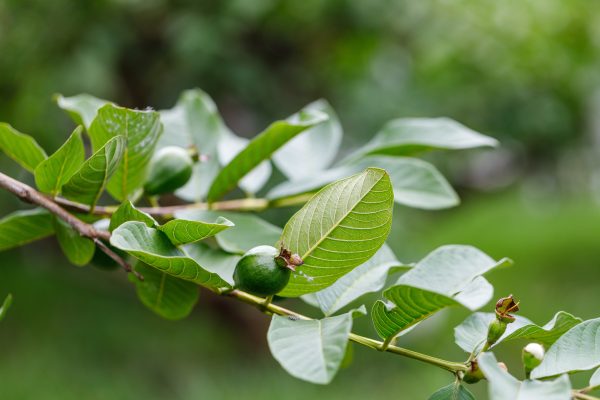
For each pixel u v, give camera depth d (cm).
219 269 128
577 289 762
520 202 1059
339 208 101
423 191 161
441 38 605
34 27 538
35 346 600
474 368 105
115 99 586
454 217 1001
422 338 620
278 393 554
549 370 103
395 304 101
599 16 623
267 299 109
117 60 557
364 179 99
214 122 178
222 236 142
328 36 612
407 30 614
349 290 120
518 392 90
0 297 674
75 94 536
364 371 582
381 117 618
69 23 535
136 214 111
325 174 167
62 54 538
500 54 618
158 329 662
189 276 105
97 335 634
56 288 712
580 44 642
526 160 819
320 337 92
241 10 535
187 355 620
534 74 639
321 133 191
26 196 125
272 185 541
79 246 138
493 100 654
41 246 759
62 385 541
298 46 612
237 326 661
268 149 153
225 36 552
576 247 870
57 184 132
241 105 611
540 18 614
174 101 577
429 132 169
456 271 119
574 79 650
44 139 558
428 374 566
